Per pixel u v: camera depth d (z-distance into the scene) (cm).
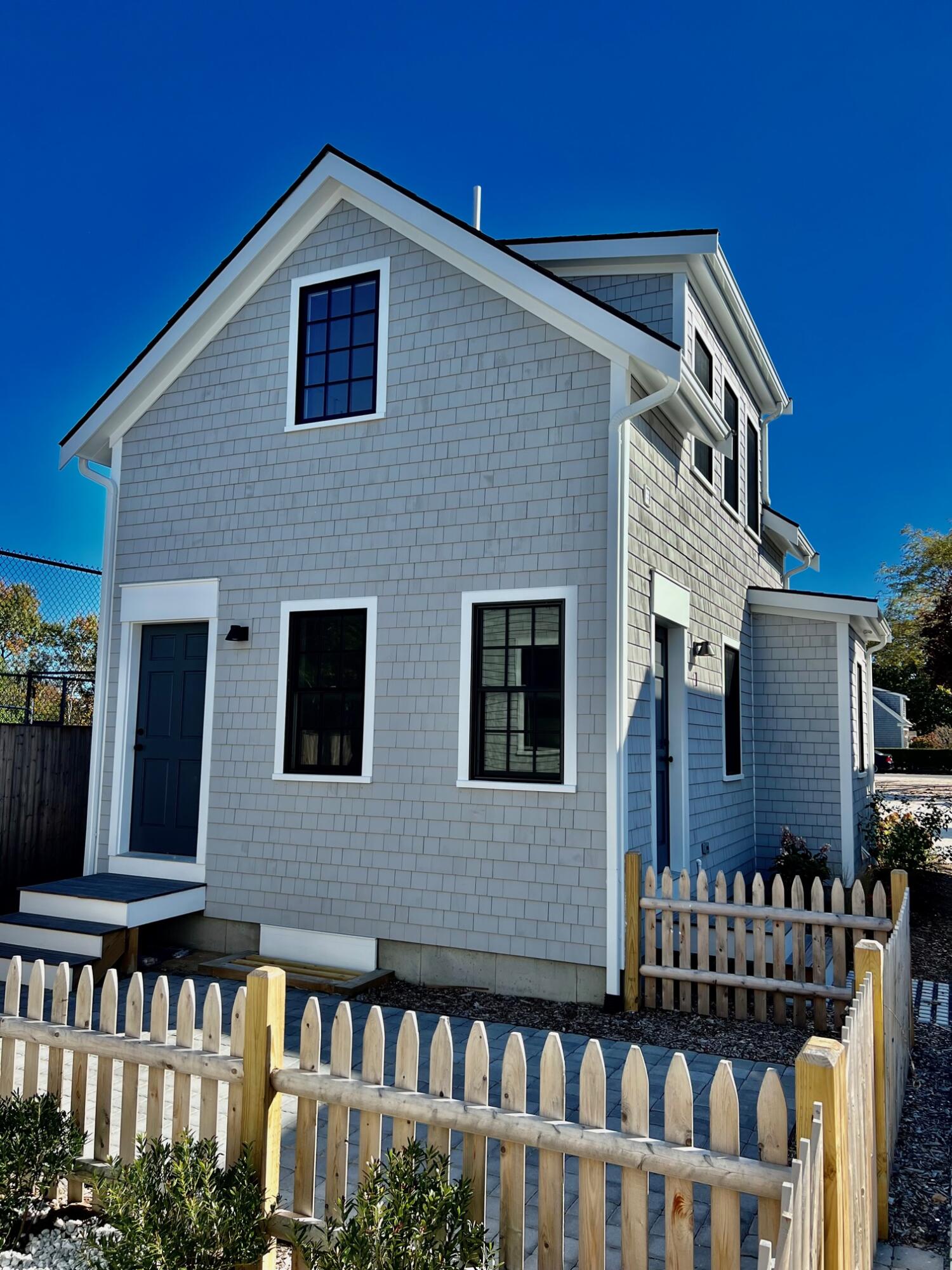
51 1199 377
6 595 1005
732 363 1245
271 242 925
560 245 986
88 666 1193
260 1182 331
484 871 770
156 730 970
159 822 955
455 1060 608
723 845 1092
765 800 1281
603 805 731
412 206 848
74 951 796
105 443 1027
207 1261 306
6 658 1091
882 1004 401
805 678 1275
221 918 887
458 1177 429
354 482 873
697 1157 266
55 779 1027
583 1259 286
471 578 808
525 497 794
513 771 780
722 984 682
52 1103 378
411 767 811
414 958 791
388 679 832
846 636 1254
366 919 815
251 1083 337
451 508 823
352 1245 282
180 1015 363
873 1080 390
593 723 743
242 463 937
